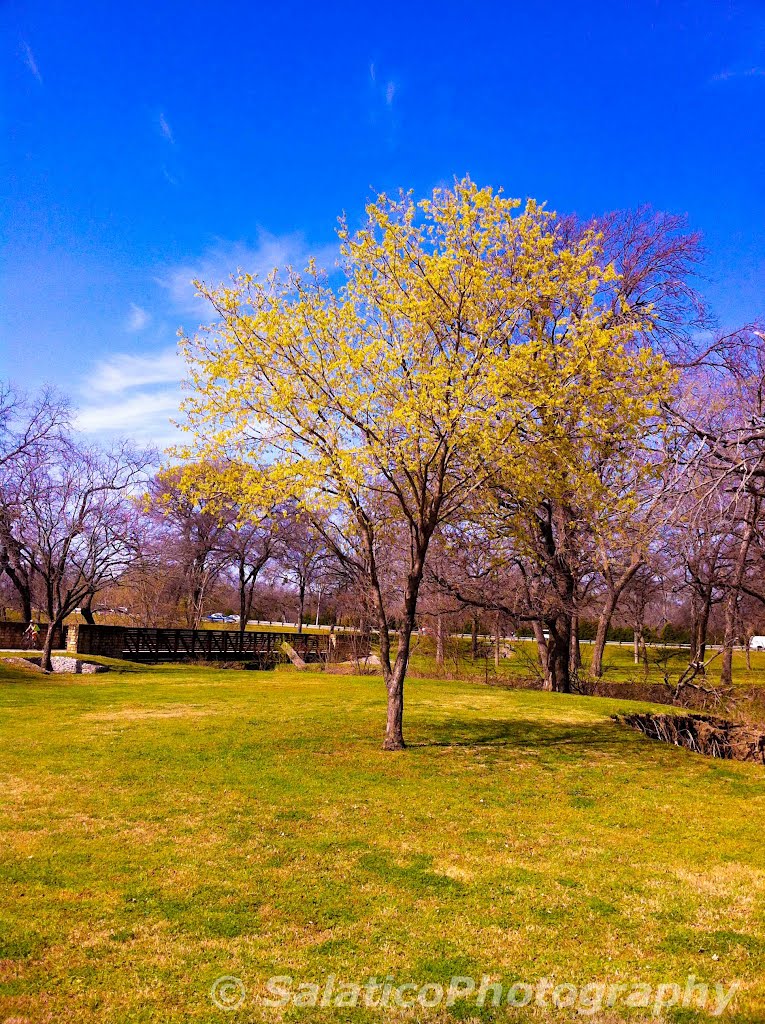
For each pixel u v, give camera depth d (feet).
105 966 15.40
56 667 82.02
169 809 27.07
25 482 90.84
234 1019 13.53
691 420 44.57
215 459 37.83
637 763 37.81
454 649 108.06
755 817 28.45
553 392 33.91
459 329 36.19
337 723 45.70
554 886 20.45
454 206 34.91
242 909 18.45
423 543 38.78
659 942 17.06
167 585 138.21
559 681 69.97
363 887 20.08
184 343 36.73
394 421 35.40
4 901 18.54
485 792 30.96
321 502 35.94
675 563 69.15
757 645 159.63
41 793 28.91
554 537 66.33
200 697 58.95
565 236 61.52
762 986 14.92
